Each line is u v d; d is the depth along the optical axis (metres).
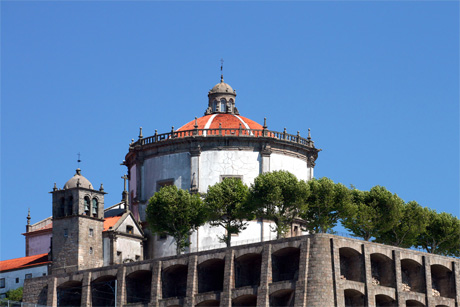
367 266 163.75
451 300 173.88
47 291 179.25
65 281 178.38
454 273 176.12
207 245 185.88
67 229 181.88
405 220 186.75
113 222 188.00
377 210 182.75
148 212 180.38
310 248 159.88
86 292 176.00
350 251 164.12
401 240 186.50
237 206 175.75
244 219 186.00
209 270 171.12
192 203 179.75
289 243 162.12
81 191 182.75
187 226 178.75
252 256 166.50
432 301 171.00
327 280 158.25
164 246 189.00
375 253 166.25
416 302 169.50
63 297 179.38
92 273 177.00
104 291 177.38
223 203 176.62
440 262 175.12
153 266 172.25
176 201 178.75
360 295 162.88
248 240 185.00
